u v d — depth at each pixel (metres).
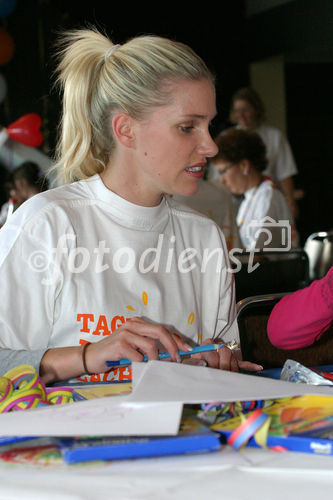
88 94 1.35
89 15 6.51
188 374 0.86
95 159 1.39
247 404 0.84
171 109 1.24
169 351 1.06
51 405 0.86
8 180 6.33
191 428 0.73
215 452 0.70
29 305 1.27
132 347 1.06
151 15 6.78
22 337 1.25
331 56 8.07
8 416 0.78
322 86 9.40
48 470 0.66
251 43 7.37
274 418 0.78
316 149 9.70
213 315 1.51
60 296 1.30
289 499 0.59
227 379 0.85
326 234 3.64
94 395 0.92
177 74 1.23
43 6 6.43
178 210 1.50
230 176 3.65
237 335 1.56
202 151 1.27
